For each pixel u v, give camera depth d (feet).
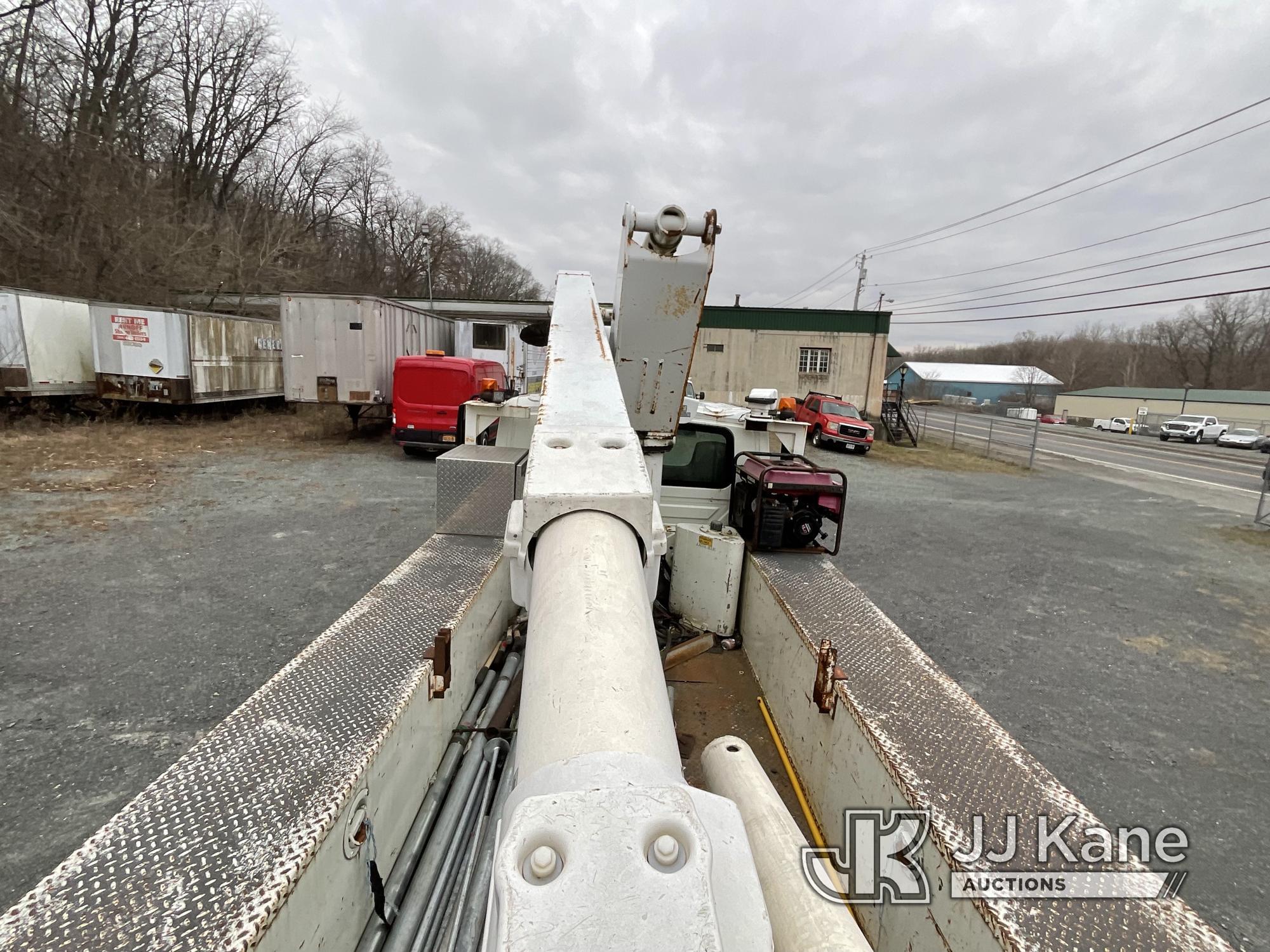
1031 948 3.59
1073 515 35.29
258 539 20.94
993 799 4.81
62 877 3.60
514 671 9.05
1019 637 17.47
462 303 78.74
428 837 6.17
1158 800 10.82
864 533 28.35
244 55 98.32
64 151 59.52
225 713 11.25
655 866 2.00
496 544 10.25
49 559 18.12
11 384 36.50
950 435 83.05
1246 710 14.01
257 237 85.71
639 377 8.11
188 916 3.40
